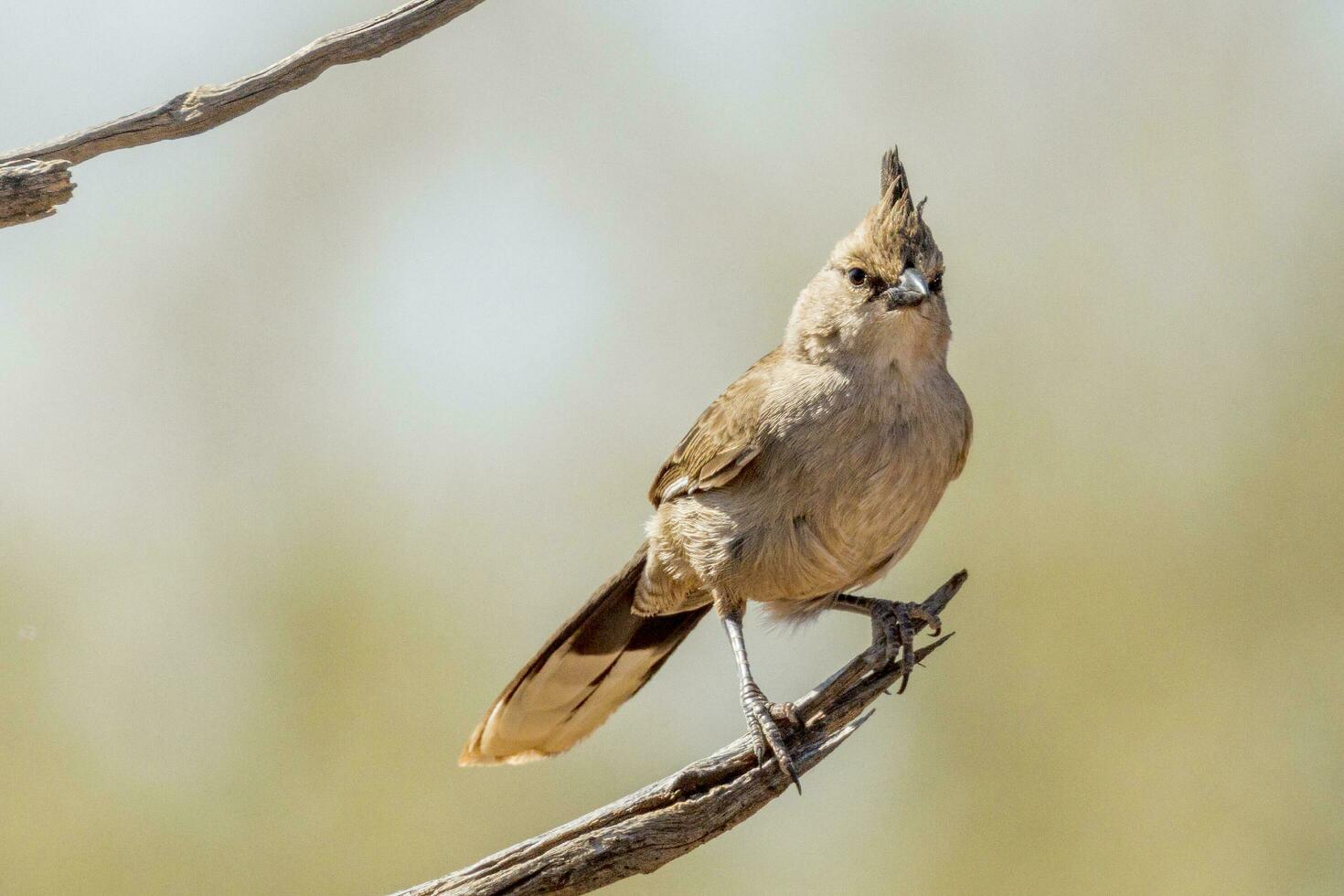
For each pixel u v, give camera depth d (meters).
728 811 7.16
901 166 9.05
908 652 8.60
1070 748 14.01
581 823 7.07
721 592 8.92
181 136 7.03
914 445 8.56
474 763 10.04
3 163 6.74
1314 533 14.95
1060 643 14.42
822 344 8.72
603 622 9.93
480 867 6.99
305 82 7.07
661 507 9.30
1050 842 13.74
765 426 8.62
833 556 8.70
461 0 7.05
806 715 7.54
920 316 8.49
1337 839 13.70
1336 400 15.22
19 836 12.96
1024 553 14.69
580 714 10.09
